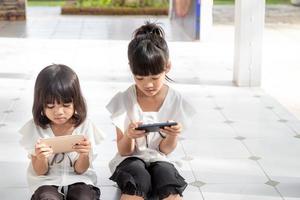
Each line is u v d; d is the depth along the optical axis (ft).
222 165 12.51
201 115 16.62
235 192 11.05
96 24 39.86
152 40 9.23
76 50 28.68
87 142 8.84
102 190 11.05
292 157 13.08
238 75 20.66
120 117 9.81
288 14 46.34
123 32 35.65
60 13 46.70
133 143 9.74
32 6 52.65
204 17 32.04
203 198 10.76
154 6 46.42
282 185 11.41
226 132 14.97
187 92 19.66
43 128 9.27
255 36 20.27
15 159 12.75
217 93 19.56
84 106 9.27
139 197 9.05
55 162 9.28
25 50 28.71
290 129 15.33
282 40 33.17
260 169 12.30
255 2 19.98
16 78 21.71
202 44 31.14
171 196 9.12
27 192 10.98
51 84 8.71
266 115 16.75
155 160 9.76
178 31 36.29
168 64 9.40
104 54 27.43
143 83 9.32
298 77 22.53
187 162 12.68
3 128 15.15
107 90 19.72
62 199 8.88
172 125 9.19
